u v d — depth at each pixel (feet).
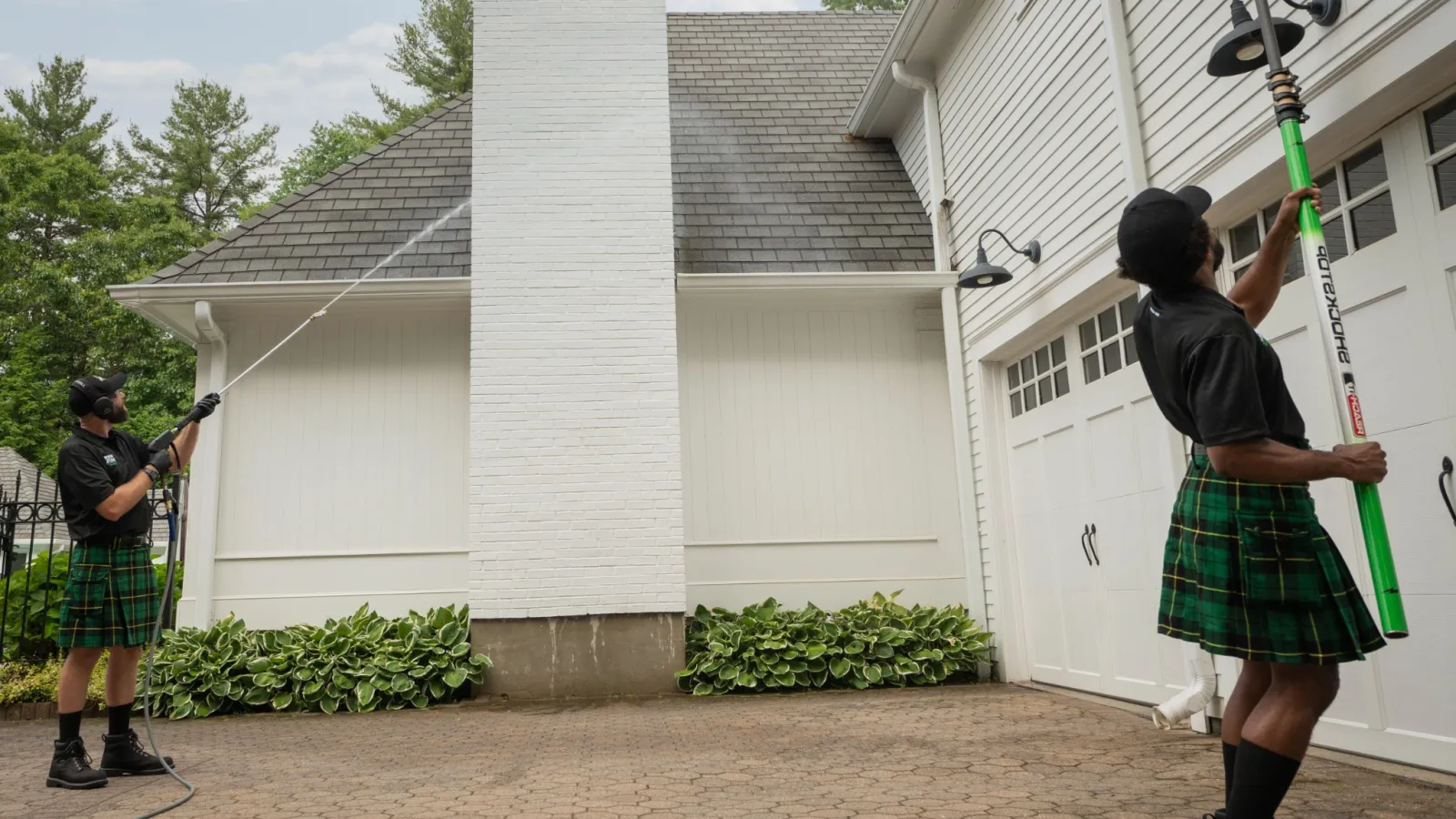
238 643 20.68
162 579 22.80
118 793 10.87
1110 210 15.93
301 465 23.43
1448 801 9.00
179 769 12.62
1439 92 9.95
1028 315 19.43
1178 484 14.69
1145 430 16.03
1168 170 14.20
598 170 22.65
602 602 20.92
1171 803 9.21
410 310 24.13
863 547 24.07
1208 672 13.09
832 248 24.91
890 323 25.12
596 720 17.10
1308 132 11.07
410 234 24.61
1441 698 10.00
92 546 11.55
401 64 77.61
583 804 9.77
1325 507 11.73
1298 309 12.20
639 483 21.42
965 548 22.80
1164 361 6.30
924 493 24.43
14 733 17.17
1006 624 21.38
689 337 24.63
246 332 23.90
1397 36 9.77
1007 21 20.35
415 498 23.50
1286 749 5.81
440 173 26.45
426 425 23.82
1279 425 6.08
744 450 24.23
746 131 29.01
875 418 24.68
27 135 84.38
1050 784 10.29
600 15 23.34
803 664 20.86
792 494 24.14
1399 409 10.55
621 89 23.03
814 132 29.17
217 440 23.15
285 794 10.69
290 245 24.21
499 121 22.67
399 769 12.32
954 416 23.40
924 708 17.29
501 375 21.62
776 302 24.80
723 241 24.81
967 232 23.02
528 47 23.06
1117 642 17.02
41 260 70.44
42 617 20.89
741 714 17.20
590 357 21.84
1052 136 18.21
